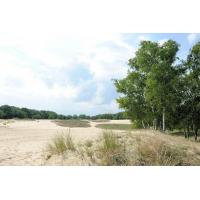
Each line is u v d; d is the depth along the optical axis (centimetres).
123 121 6988
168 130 2620
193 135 2692
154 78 2350
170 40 2448
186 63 2477
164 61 2384
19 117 8244
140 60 2480
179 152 973
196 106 2381
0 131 2959
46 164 896
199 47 2425
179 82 2381
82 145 1031
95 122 6469
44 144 1538
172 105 2341
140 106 2542
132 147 945
